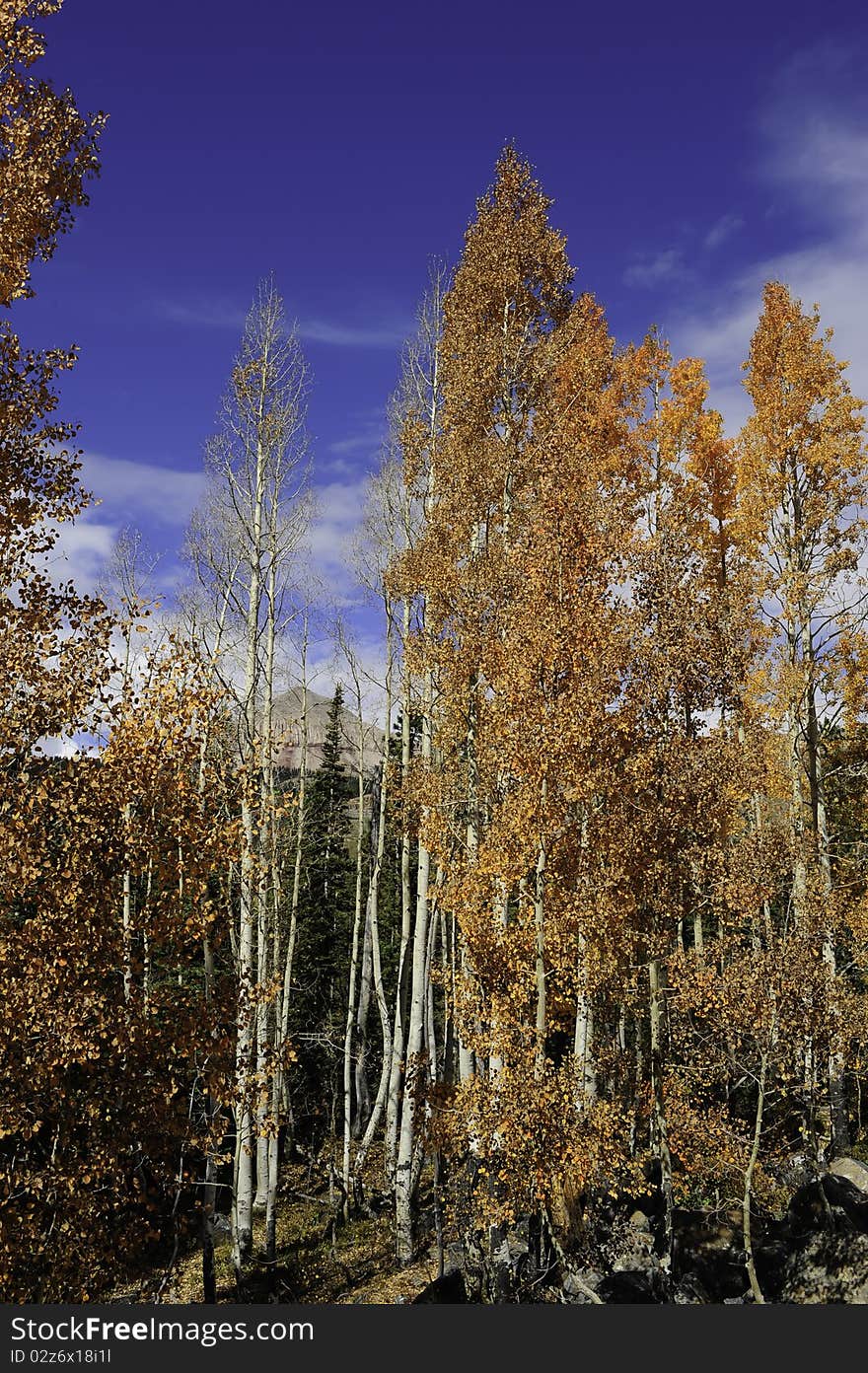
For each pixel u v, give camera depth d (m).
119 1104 10.07
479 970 13.96
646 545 14.48
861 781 22.86
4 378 10.27
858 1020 15.52
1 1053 9.20
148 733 10.53
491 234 18.78
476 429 17.27
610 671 13.48
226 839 11.20
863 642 19.41
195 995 11.31
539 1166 12.54
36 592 10.16
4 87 10.55
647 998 16.03
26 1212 9.55
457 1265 14.85
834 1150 17.19
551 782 13.27
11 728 9.61
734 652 14.43
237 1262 14.55
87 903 10.05
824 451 19.28
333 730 28.36
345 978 28.39
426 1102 15.45
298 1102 25.23
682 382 21.08
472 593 15.05
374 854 24.30
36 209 10.45
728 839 16.66
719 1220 15.42
